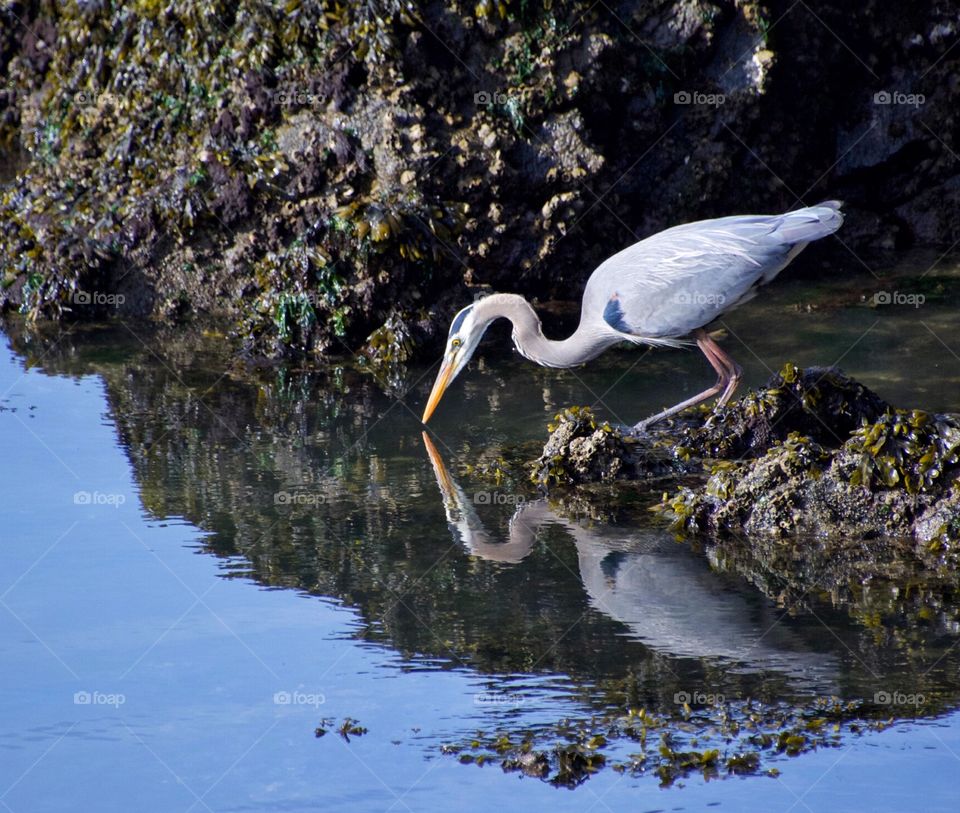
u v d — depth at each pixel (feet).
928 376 47.70
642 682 27.99
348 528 37.09
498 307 44.78
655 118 61.05
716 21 60.75
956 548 34.42
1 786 24.62
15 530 36.88
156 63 62.28
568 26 58.54
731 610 31.42
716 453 41.98
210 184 57.72
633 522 37.50
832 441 42.06
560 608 31.76
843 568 33.78
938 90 65.46
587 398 48.03
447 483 40.52
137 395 49.11
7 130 78.84
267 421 46.47
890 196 67.41
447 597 32.53
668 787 24.09
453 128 57.57
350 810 23.49
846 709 26.68
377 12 57.11
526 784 24.29
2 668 29.09
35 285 58.80
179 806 23.81
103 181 62.23
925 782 24.04
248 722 26.81
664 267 43.06
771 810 23.31
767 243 42.91
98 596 32.76
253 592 32.99
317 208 56.18
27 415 46.62
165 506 38.70
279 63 58.54
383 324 54.65
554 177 58.13
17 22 78.69
